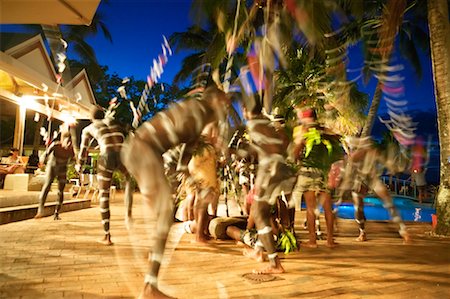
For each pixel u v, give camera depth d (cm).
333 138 447
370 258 396
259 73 362
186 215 555
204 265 351
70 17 446
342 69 789
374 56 719
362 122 995
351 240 530
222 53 672
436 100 672
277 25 378
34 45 1070
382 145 527
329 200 463
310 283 297
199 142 380
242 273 323
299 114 458
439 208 629
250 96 356
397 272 336
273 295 265
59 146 644
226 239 487
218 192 479
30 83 1003
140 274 309
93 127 454
